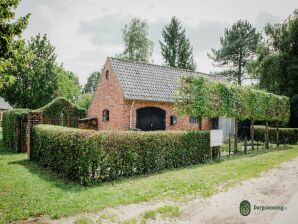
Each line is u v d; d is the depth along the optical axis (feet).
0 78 27.76
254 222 19.77
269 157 49.62
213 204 23.36
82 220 19.51
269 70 99.76
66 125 68.28
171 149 39.88
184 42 160.66
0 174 35.04
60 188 28.30
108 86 75.46
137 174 34.96
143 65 80.07
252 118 63.77
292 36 99.30
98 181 30.68
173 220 19.89
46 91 91.15
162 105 71.61
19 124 56.75
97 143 30.42
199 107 48.01
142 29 154.10
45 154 40.29
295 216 20.97
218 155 50.26
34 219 20.06
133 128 63.87
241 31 157.89
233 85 57.16
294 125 100.99
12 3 27.94
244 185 29.48
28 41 91.45
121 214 20.86
